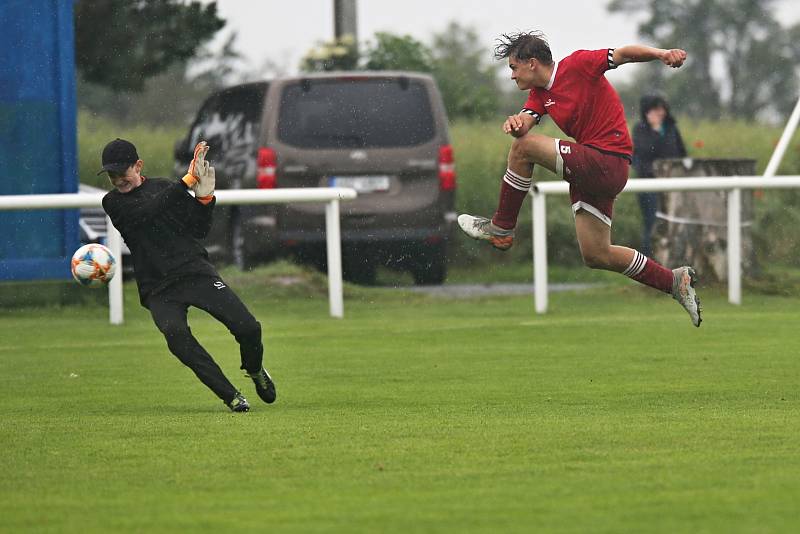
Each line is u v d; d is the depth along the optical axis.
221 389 25.20
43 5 47.22
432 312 46.72
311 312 47.16
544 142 27.48
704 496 17.09
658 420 23.39
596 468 19.00
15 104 47.06
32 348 37.44
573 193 28.06
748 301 47.91
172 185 25.16
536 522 15.92
